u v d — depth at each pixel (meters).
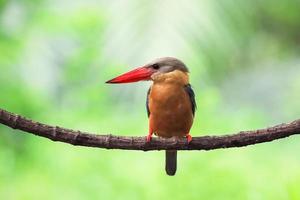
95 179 12.58
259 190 12.08
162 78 8.02
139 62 13.94
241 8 16.02
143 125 13.45
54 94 16.05
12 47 15.85
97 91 14.46
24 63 16.30
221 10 14.73
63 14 16.47
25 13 16.94
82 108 14.40
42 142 14.01
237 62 17.78
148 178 12.23
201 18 14.19
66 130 6.36
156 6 14.19
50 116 15.10
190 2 14.23
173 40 13.89
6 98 15.16
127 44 14.35
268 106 18.34
